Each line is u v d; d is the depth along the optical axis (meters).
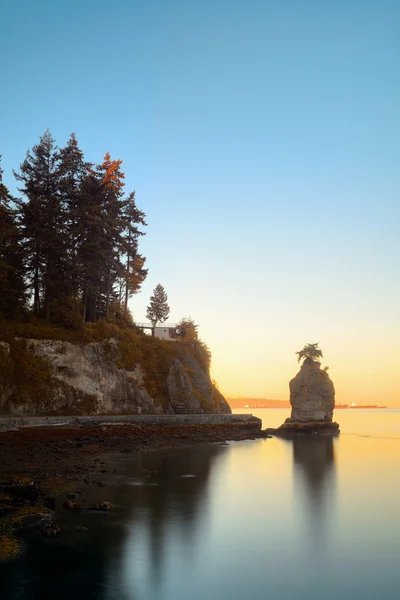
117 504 22.28
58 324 59.47
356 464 40.84
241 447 53.84
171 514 21.14
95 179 67.06
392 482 31.34
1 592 12.78
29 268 61.09
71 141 63.62
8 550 15.39
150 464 36.44
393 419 182.25
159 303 99.31
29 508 19.69
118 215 72.88
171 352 71.38
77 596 12.67
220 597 13.05
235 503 24.06
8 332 52.78
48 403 51.72
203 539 17.84
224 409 77.38
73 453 38.50
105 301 73.12
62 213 60.09
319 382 89.25
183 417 60.03
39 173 61.78
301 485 29.88
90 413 55.34
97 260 63.28
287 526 20.02
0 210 54.94
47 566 14.54
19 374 50.97
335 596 13.31
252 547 17.19
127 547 16.42
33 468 29.97
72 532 17.64
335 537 18.56
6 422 41.03
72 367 56.12
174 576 14.33
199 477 31.48
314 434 82.50
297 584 14.07
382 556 16.52
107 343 61.94
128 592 13.12
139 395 62.53
